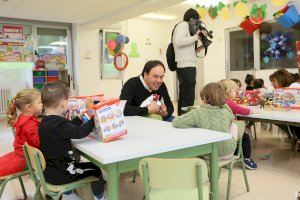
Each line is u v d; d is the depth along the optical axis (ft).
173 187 4.20
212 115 6.50
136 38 30.37
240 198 7.56
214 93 6.66
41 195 7.20
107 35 26.18
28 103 6.77
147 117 8.09
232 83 9.33
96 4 18.67
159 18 30.09
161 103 8.80
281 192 7.88
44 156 5.38
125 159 4.30
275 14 19.02
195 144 4.96
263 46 24.12
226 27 26.53
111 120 5.17
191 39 11.32
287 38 22.25
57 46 24.63
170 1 17.28
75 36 24.68
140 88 9.03
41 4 18.35
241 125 7.41
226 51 26.91
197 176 4.06
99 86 26.07
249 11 18.08
